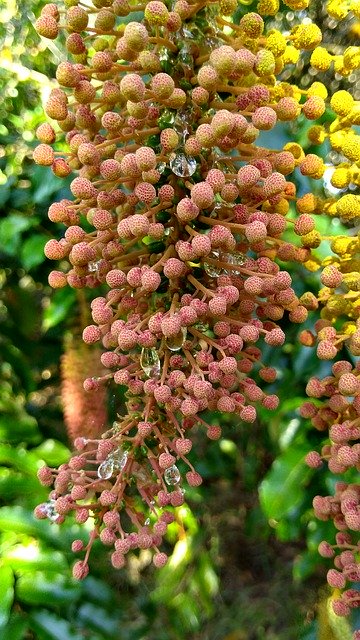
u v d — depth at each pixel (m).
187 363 0.22
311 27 0.23
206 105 0.23
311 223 0.23
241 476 0.75
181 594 0.59
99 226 0.22
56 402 0.66
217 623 0.83
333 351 0.23
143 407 0.24
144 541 0.22
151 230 0.21
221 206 0.22
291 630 0.80
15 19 0.54
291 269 0.39
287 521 0.49
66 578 0.37
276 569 0.90
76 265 0.22
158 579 0.58
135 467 0.24
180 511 0.49
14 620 0.36
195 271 0.23
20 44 0.55
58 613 0.38
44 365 0.61
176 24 0.22
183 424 0.24
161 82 0.21
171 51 0.23
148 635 0.59
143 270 0.21
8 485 0.43
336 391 0.24
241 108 0.22
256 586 0.88
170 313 0.21
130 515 0.24
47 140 0.23
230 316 0.23
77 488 0.23
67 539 0.39
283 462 0.42
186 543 0.51
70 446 0.59
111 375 0.24
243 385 0.23
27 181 0.52
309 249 0.24
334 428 0.22
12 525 0.39
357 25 0.38
